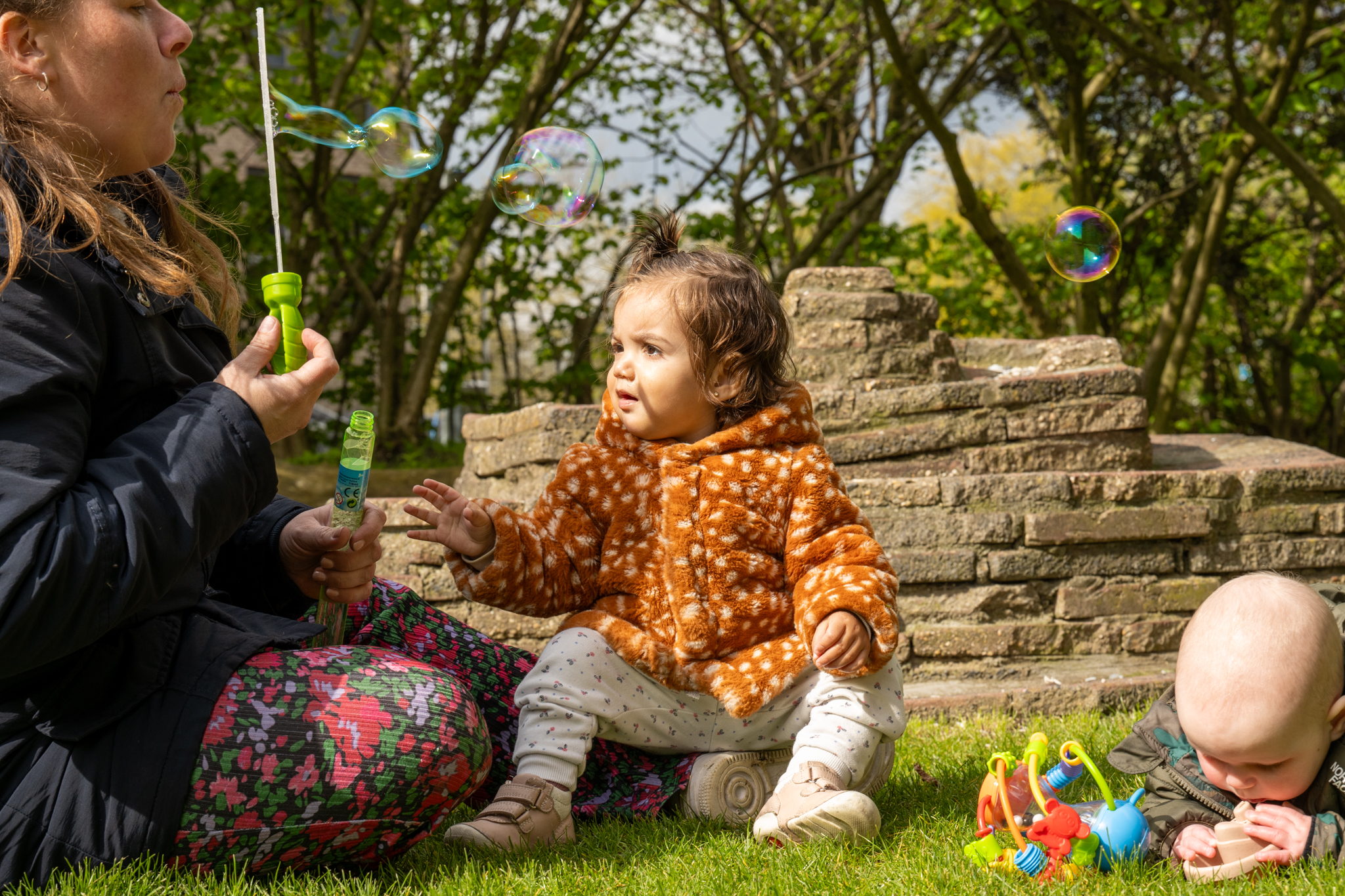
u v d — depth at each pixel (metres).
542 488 3.75
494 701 2.11
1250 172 10.12
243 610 1.73
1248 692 1.58
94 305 1.46
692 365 2.17
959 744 2.69
